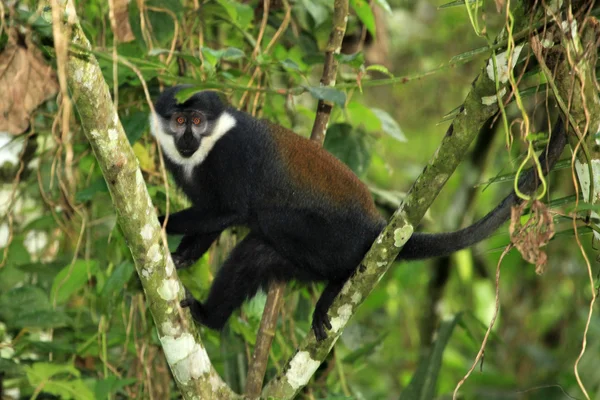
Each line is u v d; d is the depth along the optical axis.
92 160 11.43
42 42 8.94
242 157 10.30
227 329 10.88
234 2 10.62
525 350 15.20
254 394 9.27
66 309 11.82
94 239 12.04
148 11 10.70
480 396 14.28
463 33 18.33
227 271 10.52
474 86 7.05
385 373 16.86
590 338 14.62
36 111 10.77
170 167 10.67
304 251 10.24
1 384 11.49
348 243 10.05
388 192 12.14
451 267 15.99
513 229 6.68
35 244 12.68
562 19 7.08
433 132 20.34
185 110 10.24
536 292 16.89
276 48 11.79
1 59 8.98
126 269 9.80
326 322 8.47
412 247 8.98
